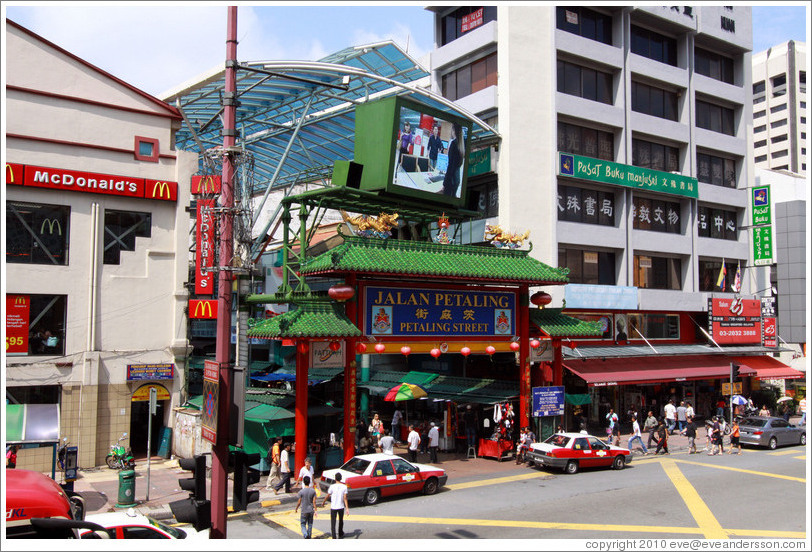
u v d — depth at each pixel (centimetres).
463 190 2917
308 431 2527
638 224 3875
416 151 2675
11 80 2317
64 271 2388
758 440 3006
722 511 1853
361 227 2325
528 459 2511
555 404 2739
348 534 1642
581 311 3519
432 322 2433
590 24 3769
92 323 2419
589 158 3531
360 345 2256
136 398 2505
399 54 3256
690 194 3978
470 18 3734
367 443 2481
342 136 3816
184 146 4075
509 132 3334
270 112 3719
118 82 2539
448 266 2381
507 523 1728
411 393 2670
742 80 4425
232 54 1359
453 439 2833
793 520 1755
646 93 3991
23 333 2303
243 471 1274
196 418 2438
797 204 4544
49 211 2395
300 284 2317
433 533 1634
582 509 1881
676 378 3409
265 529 1709
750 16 4447
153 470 2361
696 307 3938
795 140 10044
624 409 3656
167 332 2597
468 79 3719
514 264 2622
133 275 2545
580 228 3544
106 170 2497
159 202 2612
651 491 2112
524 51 3431
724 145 4262
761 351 4053
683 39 4112
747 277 4391
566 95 3541
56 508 968
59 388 2369
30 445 2038
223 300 1320
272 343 4000
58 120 2406
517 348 2642
